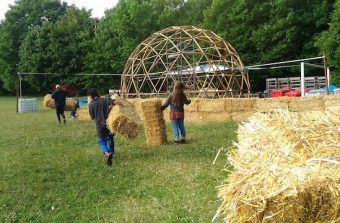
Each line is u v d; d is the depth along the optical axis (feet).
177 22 127.24
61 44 156.87
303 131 9.53
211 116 45.65
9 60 180.14
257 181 7.87
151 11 128.98
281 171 7.84
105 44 139.85
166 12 126.62
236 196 8.02
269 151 8.99
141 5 126.52
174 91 30.58
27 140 35.17
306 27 97.45
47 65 158.92
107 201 18.01
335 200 7.31
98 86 149.59
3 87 181.47
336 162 7.84
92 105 24.70
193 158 25.07
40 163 25.43
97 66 144.97
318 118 10.55
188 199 17.20
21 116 62.95
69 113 65.21
